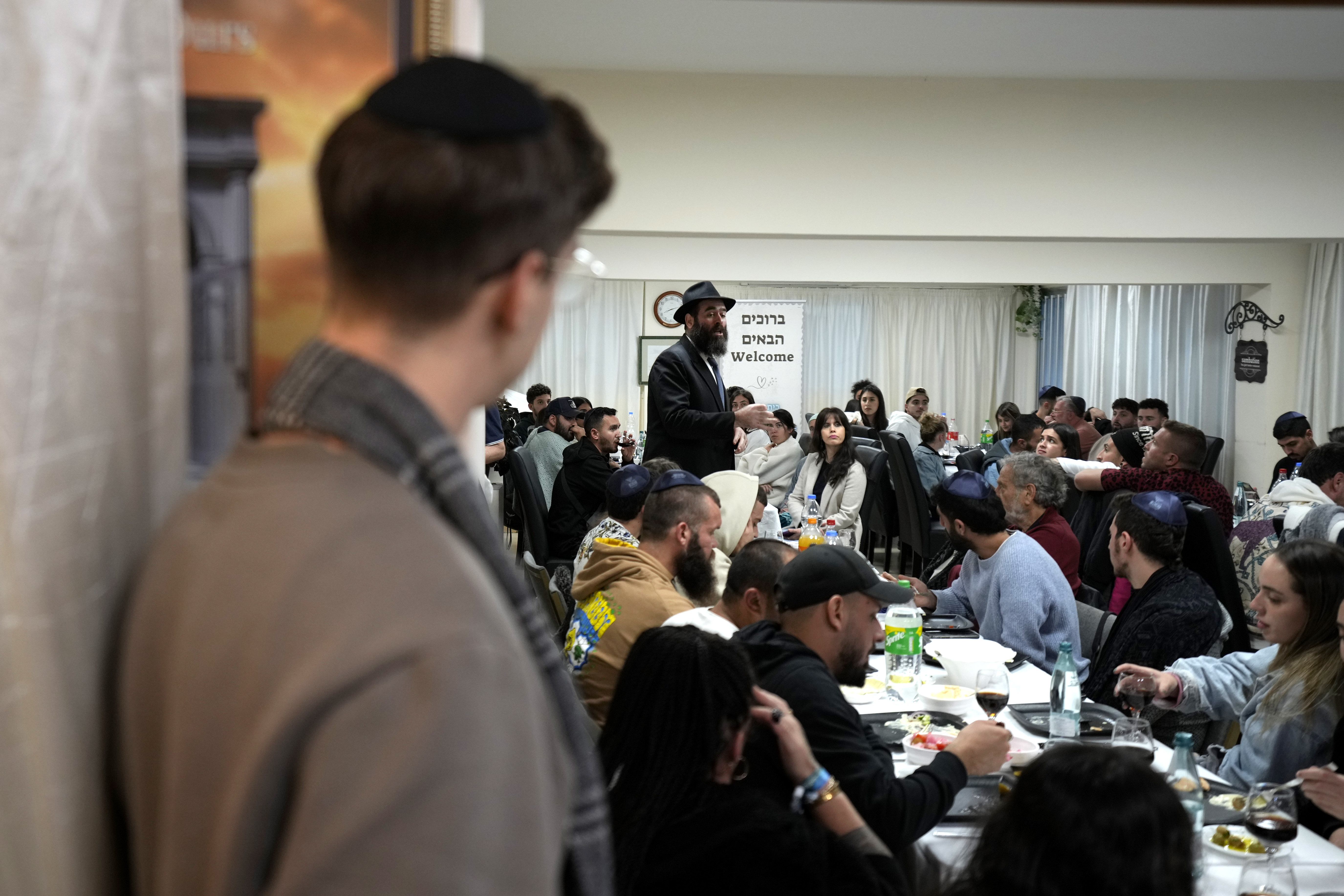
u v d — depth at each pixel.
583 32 3.70
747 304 8.05
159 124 0.56
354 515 0.44
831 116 4.22
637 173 4.20
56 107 0.50
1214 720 2.43
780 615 1.93
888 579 3.30
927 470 6.82
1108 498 4.55
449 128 0.46
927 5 3.41
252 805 0.40
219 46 0.70
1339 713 2.05
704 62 4.04
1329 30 3.62
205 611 0.44
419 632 0.41
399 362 0.48
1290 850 1.70
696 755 1.28
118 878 0.53
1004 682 2.17
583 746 0.53
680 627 1.35
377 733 0.39
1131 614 2.77
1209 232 4.32
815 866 1.27
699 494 2.75
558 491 5.49
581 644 2.49
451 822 0.39
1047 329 12.46
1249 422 7.39
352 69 0.72
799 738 1.48
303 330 0.72
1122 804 1.01
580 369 12.12
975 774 1.84
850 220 4.24
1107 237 4.31
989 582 3.04
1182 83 4.27
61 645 0.49
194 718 0.43
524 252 0.48
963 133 4.25
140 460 0.56
